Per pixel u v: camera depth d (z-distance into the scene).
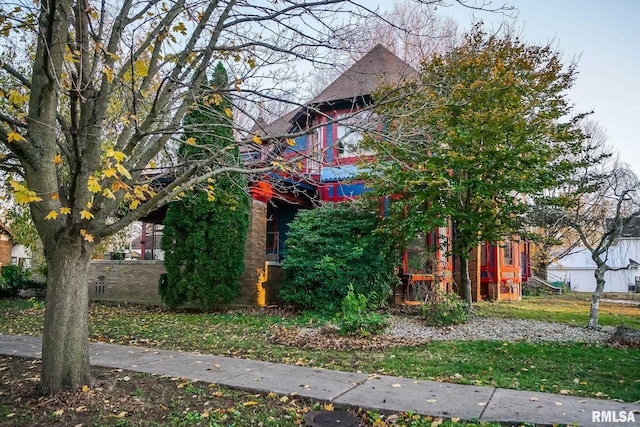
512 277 19.11
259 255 14.31
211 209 13.05
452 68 12.41
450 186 11.05
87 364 5.42
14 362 6.80
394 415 4.66
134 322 11.03
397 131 6.65
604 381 6.03
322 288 12.30
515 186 11.07
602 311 14.79
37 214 5.12
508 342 8.77
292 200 15.95
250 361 6.95
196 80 5.94
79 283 5.32
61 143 5.37
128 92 7.38
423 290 12.91
